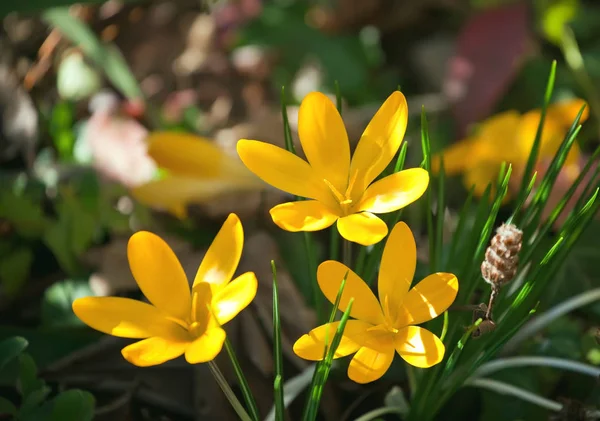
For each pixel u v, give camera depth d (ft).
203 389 1.49
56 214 1.84
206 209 1.77
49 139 2.00
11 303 1.69
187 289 1.16
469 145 1.80
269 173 1.16
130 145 1.88
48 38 2.28
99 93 2.22
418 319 1.17
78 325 1.60
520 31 2.30
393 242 1.18
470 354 1.37
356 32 2.58
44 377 1.49
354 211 1.17
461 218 1.38
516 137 1.74
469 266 1.34
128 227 1.76
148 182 1.69
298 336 1.57
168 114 2.24
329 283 1.16
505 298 1.37
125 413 1.47
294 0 2.54
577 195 1.68
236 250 1.16
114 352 1.52
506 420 1.44
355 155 1.20
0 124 1.97
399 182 1.16
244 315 1.58
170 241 1.74
